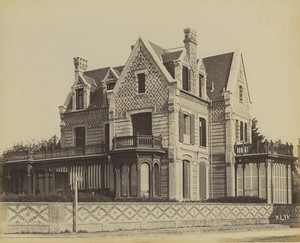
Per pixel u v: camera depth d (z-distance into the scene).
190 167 30.52
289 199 30.20
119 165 29.08
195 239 20.48
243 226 24.86
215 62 34.03
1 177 33.88
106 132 33.78
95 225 20.91
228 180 31.58
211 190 32.19
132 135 30.17
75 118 35.12
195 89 31.83
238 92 33.09
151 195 28.38
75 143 35.03
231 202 28.77
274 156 30.56
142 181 28.61
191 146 30.77
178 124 29.52
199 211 24.61
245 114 33.22
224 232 23.36
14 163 33.94
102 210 21.19
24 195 20.89
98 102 34.88
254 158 31.16
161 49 31.80
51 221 19.84
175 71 30.28
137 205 22.31
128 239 20.36
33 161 33.78
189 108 30.88
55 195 21.45
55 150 33.44
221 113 32.31
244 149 31.67
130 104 30.91
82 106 35.28
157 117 29.81
